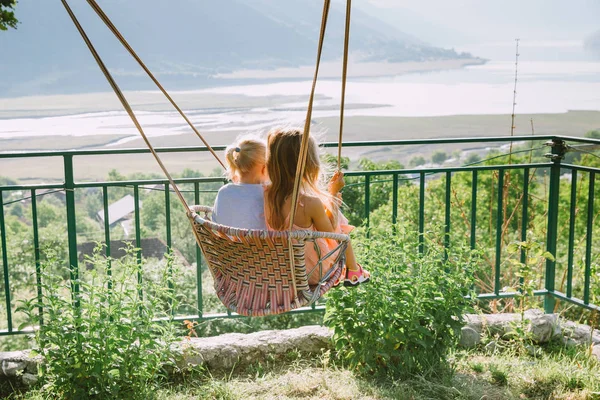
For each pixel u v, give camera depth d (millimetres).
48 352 2998
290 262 2223
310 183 2453
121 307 3086
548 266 4234
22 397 3201
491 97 174875
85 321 3002
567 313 7195
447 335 3438
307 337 3689
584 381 3275
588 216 3824
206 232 2340
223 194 2592
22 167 91688
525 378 3324
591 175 3814
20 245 16219
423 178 3840
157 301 3150
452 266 3541
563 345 3818
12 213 53594
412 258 3402
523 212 4309
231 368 3531
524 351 3678
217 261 2439
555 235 4195
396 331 3303
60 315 3029
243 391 3256
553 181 4109
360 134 113812
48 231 17281
